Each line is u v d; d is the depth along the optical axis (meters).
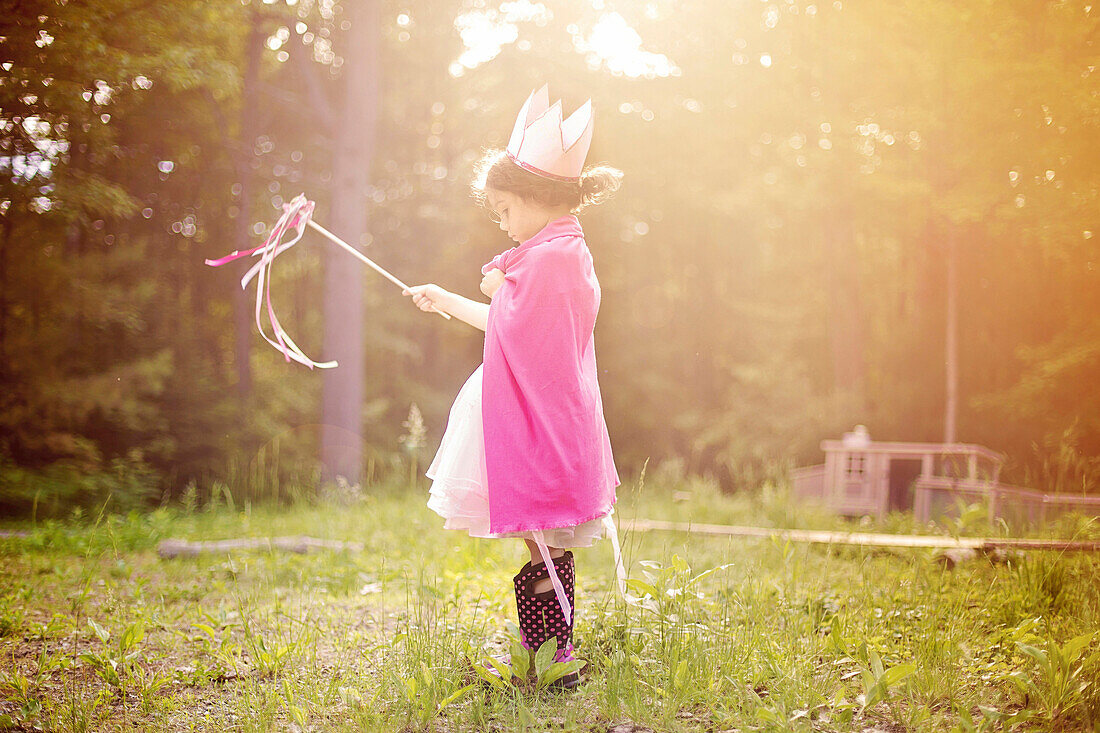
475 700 2.74
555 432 2.82
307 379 18.06
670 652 3.04
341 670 3.24
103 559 6.17
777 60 15.27
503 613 4.03
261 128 17.11
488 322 2.97
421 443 10.97
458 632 3.55
